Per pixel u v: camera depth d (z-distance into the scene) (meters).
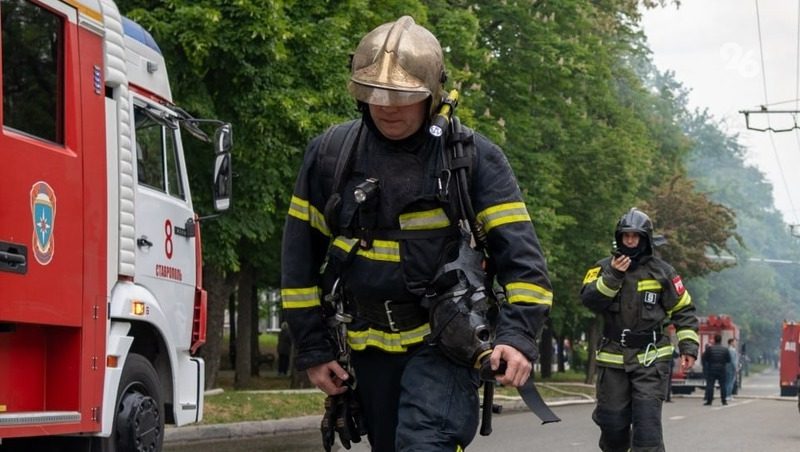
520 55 33.66
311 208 5.17
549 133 36.69
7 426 8.14
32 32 8.68
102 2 9.71
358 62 4.91
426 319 5.06
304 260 5.17
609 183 39.72
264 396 23.08
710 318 52.72
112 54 9.82
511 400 29.41
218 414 19.77
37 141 8.59
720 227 51.97
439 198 4.96
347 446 5.30
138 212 10.41
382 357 5.12
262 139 21.30
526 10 33.12
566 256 40.25
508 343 4.84
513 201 5.02
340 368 5.19
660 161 54.00
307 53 21.88
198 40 19.86
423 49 4.87
